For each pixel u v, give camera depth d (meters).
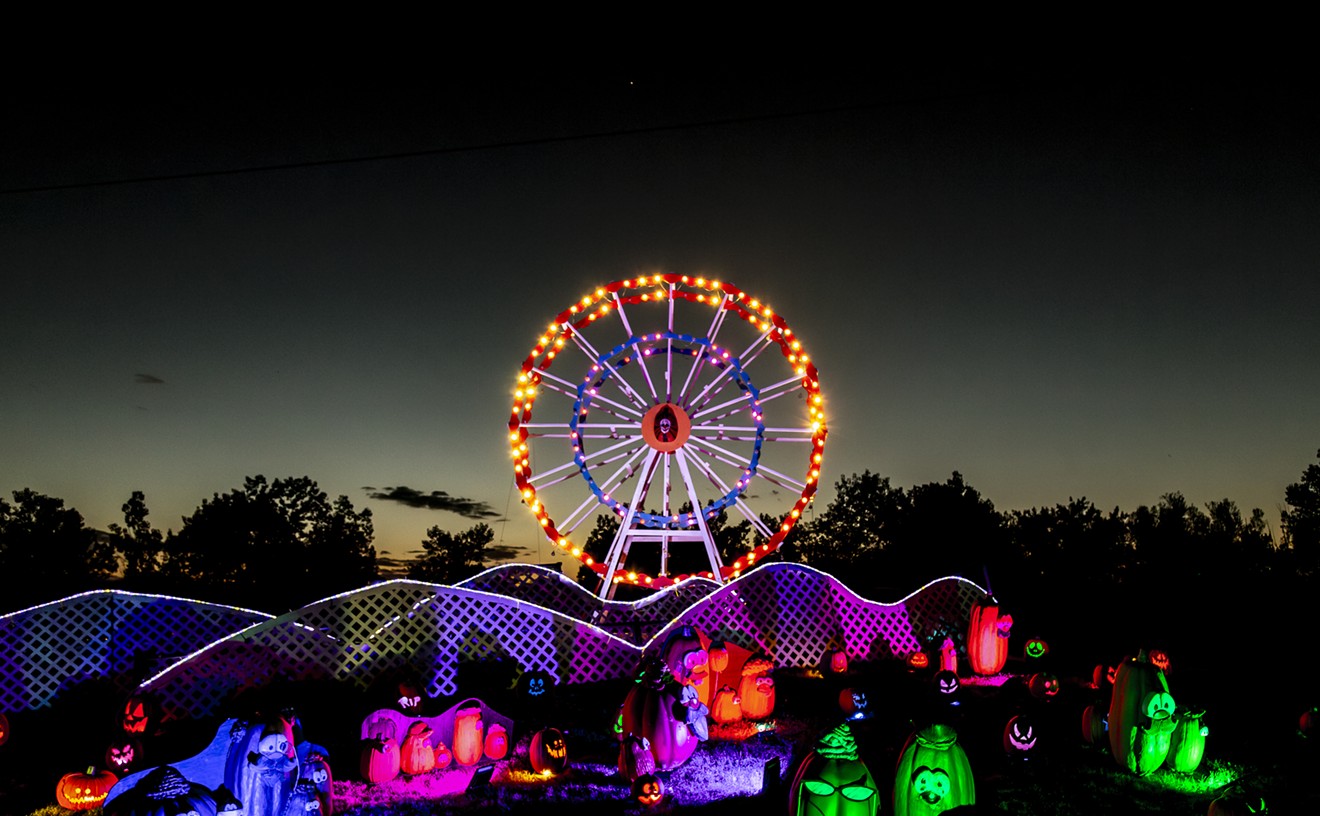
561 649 16.30
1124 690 11.03
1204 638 19.97
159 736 12.54
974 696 15.11
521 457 22.44
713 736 12.90
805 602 17.98
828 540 40.53
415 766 10.62
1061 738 12.31
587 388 23.34
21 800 10.54
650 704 10.88
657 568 34.38
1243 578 24.66
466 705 11.25
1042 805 9.73
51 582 27.84
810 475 23.22
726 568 22.56
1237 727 13.02
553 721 14.04
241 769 8.23
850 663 17.72
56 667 14.17
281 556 35.97
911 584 32.44
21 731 13.03
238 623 15.72
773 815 9.27
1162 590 23.48
